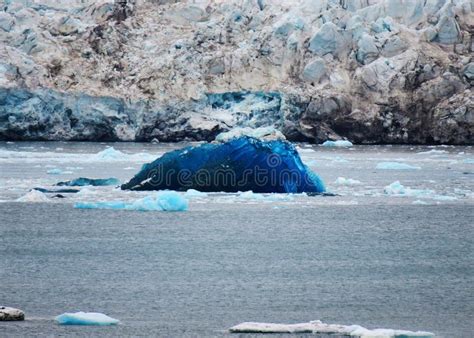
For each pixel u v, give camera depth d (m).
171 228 122.56
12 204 141.25
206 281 93.94
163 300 86.38
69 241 113.69
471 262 105.00
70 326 77.62
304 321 80.06
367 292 90.38
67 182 166.62
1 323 78.31
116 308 83.50
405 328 78.31
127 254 106.50
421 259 106.31
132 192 156.50
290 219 131.00
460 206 146.38
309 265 102.12
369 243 115.25
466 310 84.19
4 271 97.44
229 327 77.88
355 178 189.62
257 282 93.88
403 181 185.00
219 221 128.12
